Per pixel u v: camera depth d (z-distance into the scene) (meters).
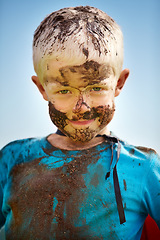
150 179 1.00
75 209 0.97
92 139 1.07
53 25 0.94
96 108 0.93
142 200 1.00
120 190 0.98
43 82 0.98
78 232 0.95
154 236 1.17
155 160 1.02
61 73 0.90
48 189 1.01
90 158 1.03
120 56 0.98
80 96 0.92
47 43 0.93
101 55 0.90
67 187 1.00
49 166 1.05
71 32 0.90
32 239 0.97
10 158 1.15
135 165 1.01
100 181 1.00
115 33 0.97
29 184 1.05
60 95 0.93
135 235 1.00
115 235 0.96
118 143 1.04
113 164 1.01
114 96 1.01
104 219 0.96
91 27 0.93
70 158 1.04
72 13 0.97
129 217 0.98
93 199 0.97
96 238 0.95
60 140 1.10
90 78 0.90
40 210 1.00
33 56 1.02
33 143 1.14
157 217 1.01
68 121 0.95
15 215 1.04
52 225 0.97
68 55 0.89
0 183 1.17
